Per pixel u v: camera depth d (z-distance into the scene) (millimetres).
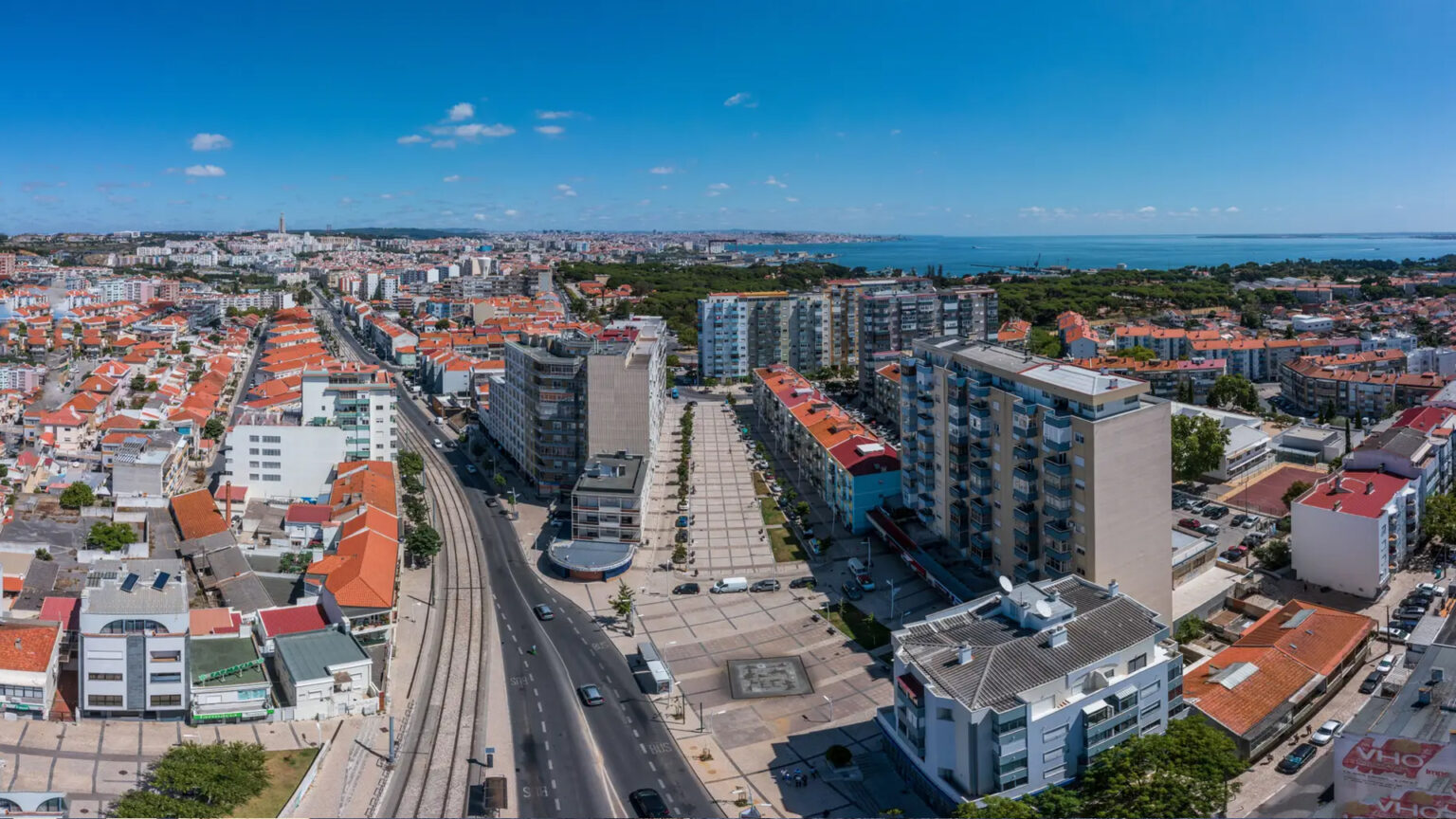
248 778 121500
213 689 139750
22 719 136500
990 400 176750
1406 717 110938
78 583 175875
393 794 127000
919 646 130125
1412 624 166750
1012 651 124125
